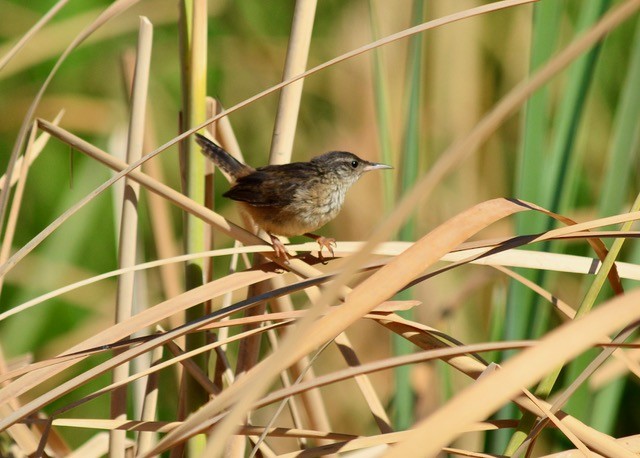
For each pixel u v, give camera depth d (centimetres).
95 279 623
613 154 920
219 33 1700
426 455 345
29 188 1566
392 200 973
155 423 636
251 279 684
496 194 1419
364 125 1498
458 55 1394
